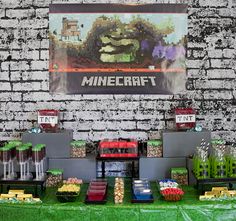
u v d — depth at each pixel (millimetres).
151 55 2414
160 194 1990
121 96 2422
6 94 2420
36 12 2404
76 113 2422
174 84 2424
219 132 2428
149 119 2426
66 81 2416
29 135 2223
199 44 2420
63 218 1826
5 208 1851
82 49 2408
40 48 2412
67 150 2232
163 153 2230
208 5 2412
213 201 1883
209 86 2426
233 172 1999
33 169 2117
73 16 2400
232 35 2422
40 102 2422
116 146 2166
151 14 2408
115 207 1816
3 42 2412
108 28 2404
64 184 2061
